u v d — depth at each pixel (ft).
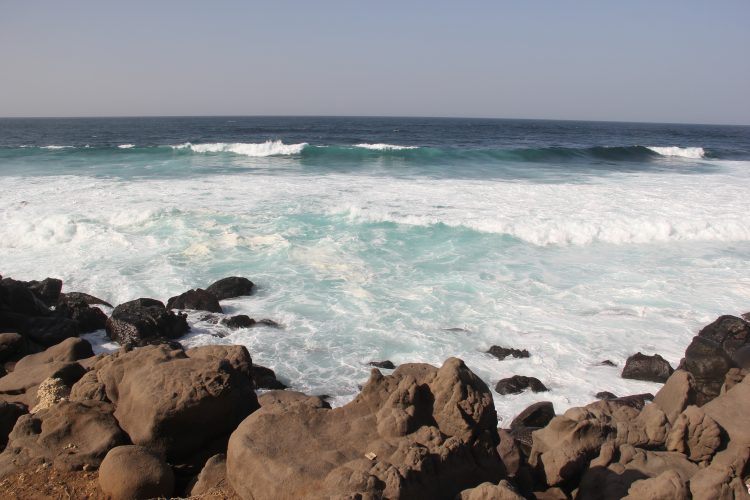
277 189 74.64
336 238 54.65
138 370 22.07
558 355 34.94
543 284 45.70
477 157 117.39
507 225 58.08
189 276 46.06
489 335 37.27
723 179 91.76
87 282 44.88
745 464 20.40
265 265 48.49
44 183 75.77
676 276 48.01
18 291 36.70
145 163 98.68
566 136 248.11
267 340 36.14
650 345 36.32
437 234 57.11
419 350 35.17
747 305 42.14
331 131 266.77
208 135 221.66
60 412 21.27
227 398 20.83
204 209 62.18
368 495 14.85
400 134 243.60
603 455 20.58
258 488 16.65
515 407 29.30
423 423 18.65
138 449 19.31
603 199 72.13
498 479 18.40
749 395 22.58
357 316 39.50
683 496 17.43
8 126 353.72
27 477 19.24
